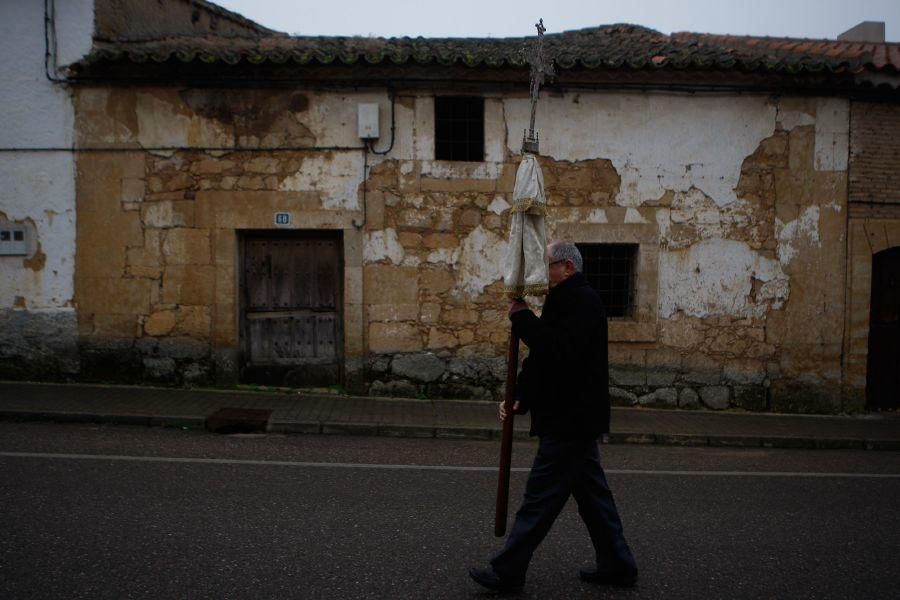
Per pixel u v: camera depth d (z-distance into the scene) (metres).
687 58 9.41
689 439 8.45
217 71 9.23
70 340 9.41
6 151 9.31
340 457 6.91
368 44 10.96
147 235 9.44
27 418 7.65
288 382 9.84
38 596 3.61
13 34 9.24
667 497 6.04
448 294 9.70
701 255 9.95
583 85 9.66
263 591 3.80
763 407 10.08
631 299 10.10
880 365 10.51
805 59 9.70
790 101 9.95
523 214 4.06
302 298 9.82
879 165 10.15
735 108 9.90
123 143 9.38
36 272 9.38
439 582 4.02
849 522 5.48
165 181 9.44
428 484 6.09
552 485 3.90
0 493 5.18
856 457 8.16
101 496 5.24
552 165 9.75
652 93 9.80
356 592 3.84
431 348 9.72
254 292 9.79
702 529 5.18
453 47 10.58
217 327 9.52
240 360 9.74
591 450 4.02
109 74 9.22
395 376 9.71
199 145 9.44
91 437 7.10
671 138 9.86
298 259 9.81
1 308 9.37
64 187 9.36
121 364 9.47
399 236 9.64
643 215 9.87
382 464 6.72
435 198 9.64
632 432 8.45
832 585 4.21
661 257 9.91
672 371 9.98
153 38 10.42
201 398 8.84
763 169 9.97
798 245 10.05
